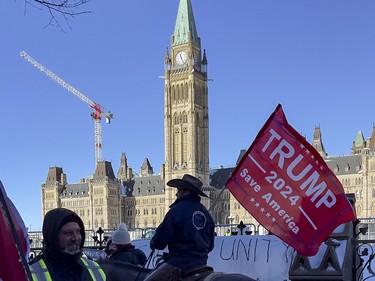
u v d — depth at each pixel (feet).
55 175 580.30
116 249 28.43
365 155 433.89
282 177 22.26
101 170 540.52
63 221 13.96
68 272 14.01
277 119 22.61
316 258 23.11
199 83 519.60
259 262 30.53
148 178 549.95
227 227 61.11
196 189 18.78
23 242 12.21
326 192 21.65
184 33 517.96
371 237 47.50
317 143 499.51
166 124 512.22
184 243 18.10
